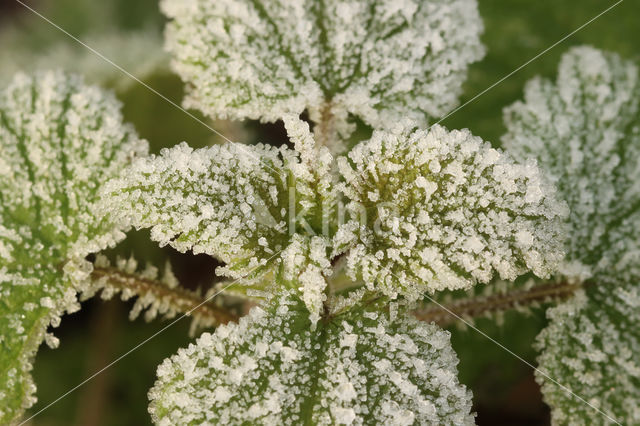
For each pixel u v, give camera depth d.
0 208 0.12
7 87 0.13
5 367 0.12
